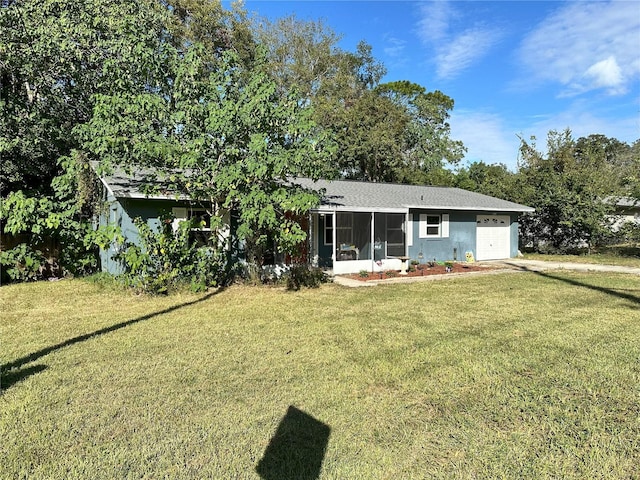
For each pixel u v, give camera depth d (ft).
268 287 34.12
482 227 56.18
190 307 26.12
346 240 47.75
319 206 39.83
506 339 18.69
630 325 21.04
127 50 35.91
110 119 29.81
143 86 35.29
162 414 11.54
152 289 30.32
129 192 31.81
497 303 27.09
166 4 66.23
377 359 16.02
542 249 64.95
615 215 61.57
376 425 10.95
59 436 10.36
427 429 10.74
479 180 89.10
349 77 102.63
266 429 10.75
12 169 41.60
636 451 9.71
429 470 9.02
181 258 31.60
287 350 17.28
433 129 112.88
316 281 35.81
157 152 27.81
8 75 43.93
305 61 100.37
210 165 30.96
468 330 20.34
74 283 35.83
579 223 58.95
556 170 73.67
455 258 53.31
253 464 9.23
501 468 9.07
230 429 10.74
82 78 41.70
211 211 36.52
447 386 13.41
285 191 29.30
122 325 21.48
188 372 14.73
